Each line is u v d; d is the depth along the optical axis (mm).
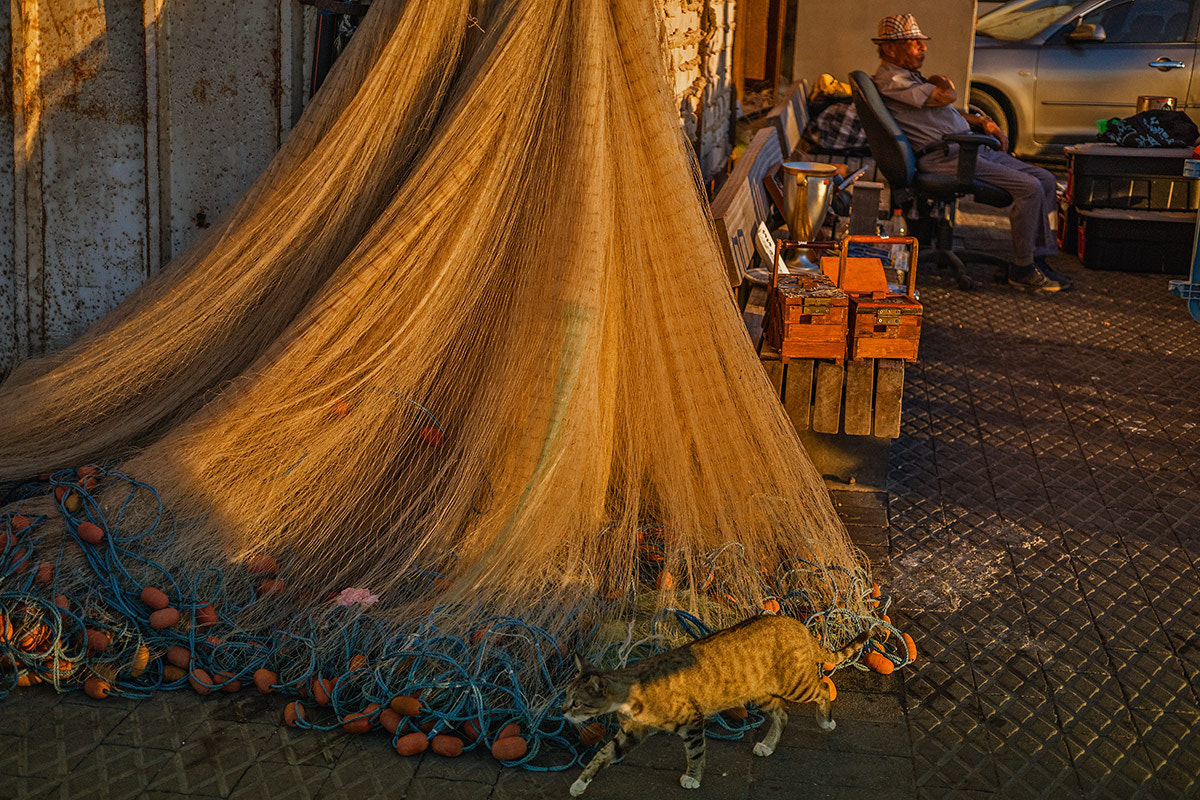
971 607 4117
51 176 5395
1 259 5516
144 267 5562
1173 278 8352
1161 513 4844
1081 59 11141
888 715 3504
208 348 4523
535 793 3146
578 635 3645
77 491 4035
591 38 4043
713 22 7863
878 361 4719
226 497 3982
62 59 5262
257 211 4535
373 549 3955
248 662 3607
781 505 4176
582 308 3865
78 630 3594
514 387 3936
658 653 3469
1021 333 7129
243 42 5285
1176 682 3682
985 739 3396
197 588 3801
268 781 3158
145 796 3086
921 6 10367
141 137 5395
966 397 6105
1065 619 4047
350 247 4426
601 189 3977
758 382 4281
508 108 4098
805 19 10797
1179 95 11047
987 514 4832
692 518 4086
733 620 3805
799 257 5727
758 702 3270
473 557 3807
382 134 4434
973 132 8641
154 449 4168
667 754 3326
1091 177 8586
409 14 4438
